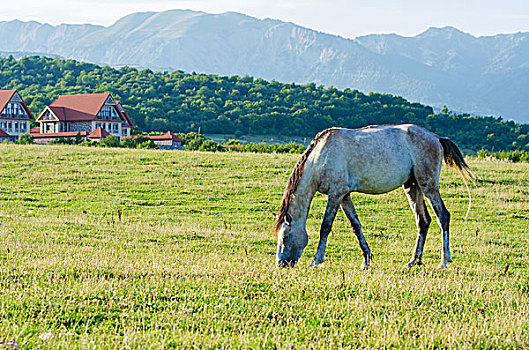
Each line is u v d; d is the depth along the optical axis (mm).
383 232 17078
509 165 31719
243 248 13883
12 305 7289
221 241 14672
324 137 10906
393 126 11602
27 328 6531
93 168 29312
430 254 13656
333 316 7398
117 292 8055
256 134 118188
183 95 140500
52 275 9148
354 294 8578
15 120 85812
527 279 10562
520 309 8062
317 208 20984
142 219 18578
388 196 23406
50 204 21047
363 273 10062
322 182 10773
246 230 17172
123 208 20766
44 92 145375
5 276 8805
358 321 7207
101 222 17203
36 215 18516
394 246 14742
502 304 8234
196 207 21297
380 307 7895
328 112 129375
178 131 114938
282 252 10734
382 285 8977
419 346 6406
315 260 10883
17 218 17094
